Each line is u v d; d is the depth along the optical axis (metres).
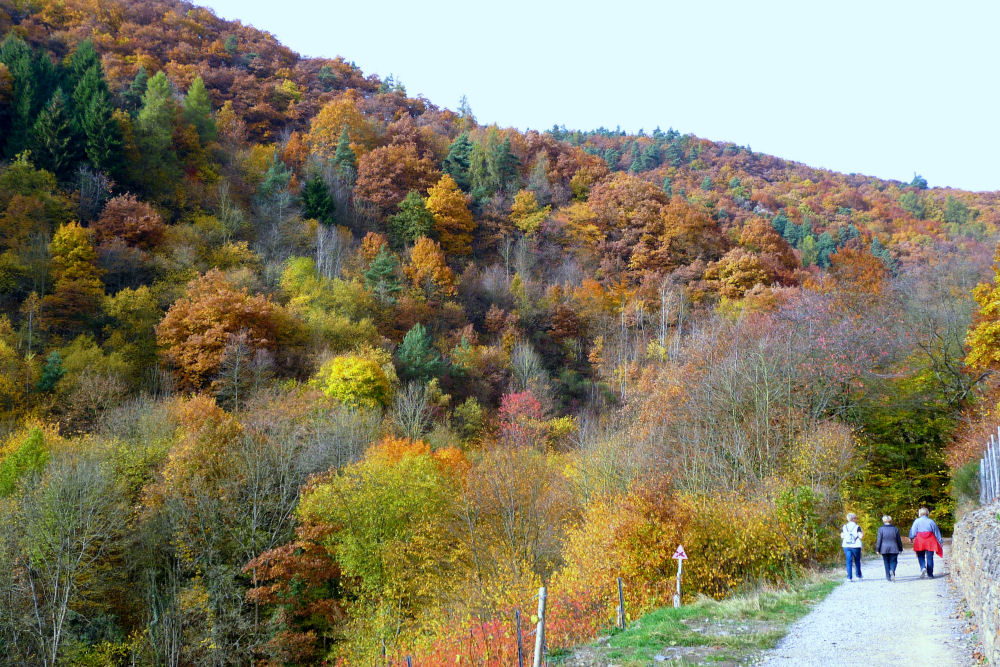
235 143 85.94
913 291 45.19
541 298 73.44
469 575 26.66
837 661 9.62
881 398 31.12
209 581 27.66
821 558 19.20
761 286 63.62
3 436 33.69
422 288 68.62
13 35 70.88
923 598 13.13
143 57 92.88
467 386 56.81
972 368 30.16
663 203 87.31
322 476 32.94
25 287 47.34
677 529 18.03
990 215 108.75
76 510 26.61
